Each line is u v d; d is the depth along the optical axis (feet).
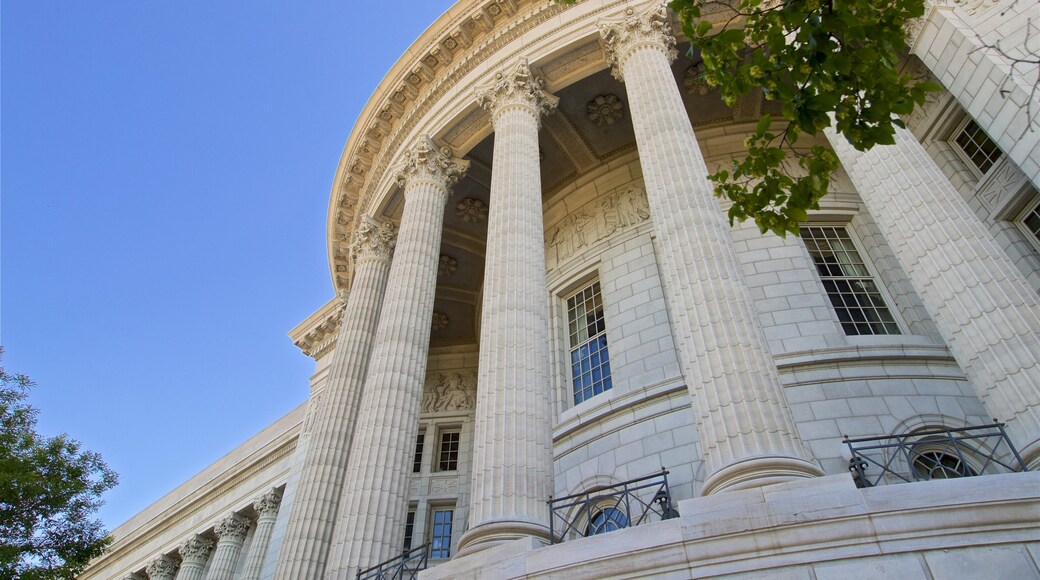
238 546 120.67
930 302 40.86
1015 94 44.14
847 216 68.23
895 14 23.88
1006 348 35.42
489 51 72.69
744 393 34.58
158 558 135.23
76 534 67.41
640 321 66.33
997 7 47.52
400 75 79.30
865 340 57.77
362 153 84.89
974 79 47.67
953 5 50.85
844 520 27.37
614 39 63.16
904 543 26.32
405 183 73.36
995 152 57.41
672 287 42.19
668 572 28.66
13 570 60.70
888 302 61.93
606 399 62.90
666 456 55.16
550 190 85.35
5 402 67.72
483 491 38.99
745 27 26.50
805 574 26.58
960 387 53.26
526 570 32.14
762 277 63.72
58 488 64.75
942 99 60.03
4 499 61.77
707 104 76.54
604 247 75.66
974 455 48.21
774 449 32.17
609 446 59.21
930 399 52.31
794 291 62.13
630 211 76.69
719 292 39.52
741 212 27.86
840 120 24.64
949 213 42.52
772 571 27.04
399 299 60.80
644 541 29.96
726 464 32.58
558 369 69.92
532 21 70.79
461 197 85.81
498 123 65.05
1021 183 54.03
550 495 39.88
